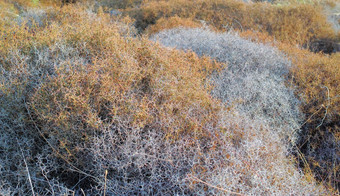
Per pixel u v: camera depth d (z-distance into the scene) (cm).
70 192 253
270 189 236
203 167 238
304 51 623
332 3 1002
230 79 430
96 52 340
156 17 984
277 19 877
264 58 503
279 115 382
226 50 522
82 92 261
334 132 365
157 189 233
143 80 327
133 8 1125
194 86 327
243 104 391
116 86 280
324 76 446
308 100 395
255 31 788
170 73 328
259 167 255
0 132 258
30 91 288
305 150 359
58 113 257
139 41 401
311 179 289
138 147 251
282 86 425
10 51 323
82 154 260
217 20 920
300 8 930
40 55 323
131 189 241
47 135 273
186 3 1041
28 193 242
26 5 884
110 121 273
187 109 291
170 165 241
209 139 276
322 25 847
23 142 256
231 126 292
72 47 355
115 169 247
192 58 439
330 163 330
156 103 292
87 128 255
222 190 224
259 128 314
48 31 398
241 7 968
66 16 559
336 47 773
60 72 292
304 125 384
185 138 264
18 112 271
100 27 426
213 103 315
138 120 260
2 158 252
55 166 246
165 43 602
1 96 266
